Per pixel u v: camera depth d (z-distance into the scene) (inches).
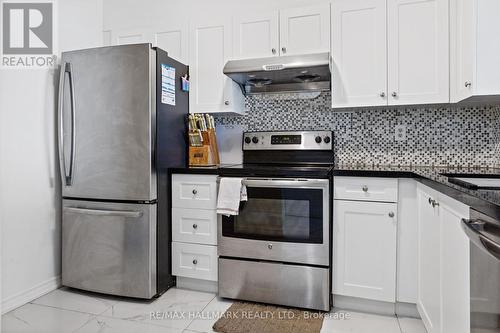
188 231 90.2
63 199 91.4
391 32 84.0
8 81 81.3
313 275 78.7
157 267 86.7
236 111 101.5
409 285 74.2
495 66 63.7
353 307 80.4
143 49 83.0
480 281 38.6
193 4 114.2
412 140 96.0
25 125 85.0
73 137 88.7
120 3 121.7
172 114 93.1
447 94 80.3
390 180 74.4
